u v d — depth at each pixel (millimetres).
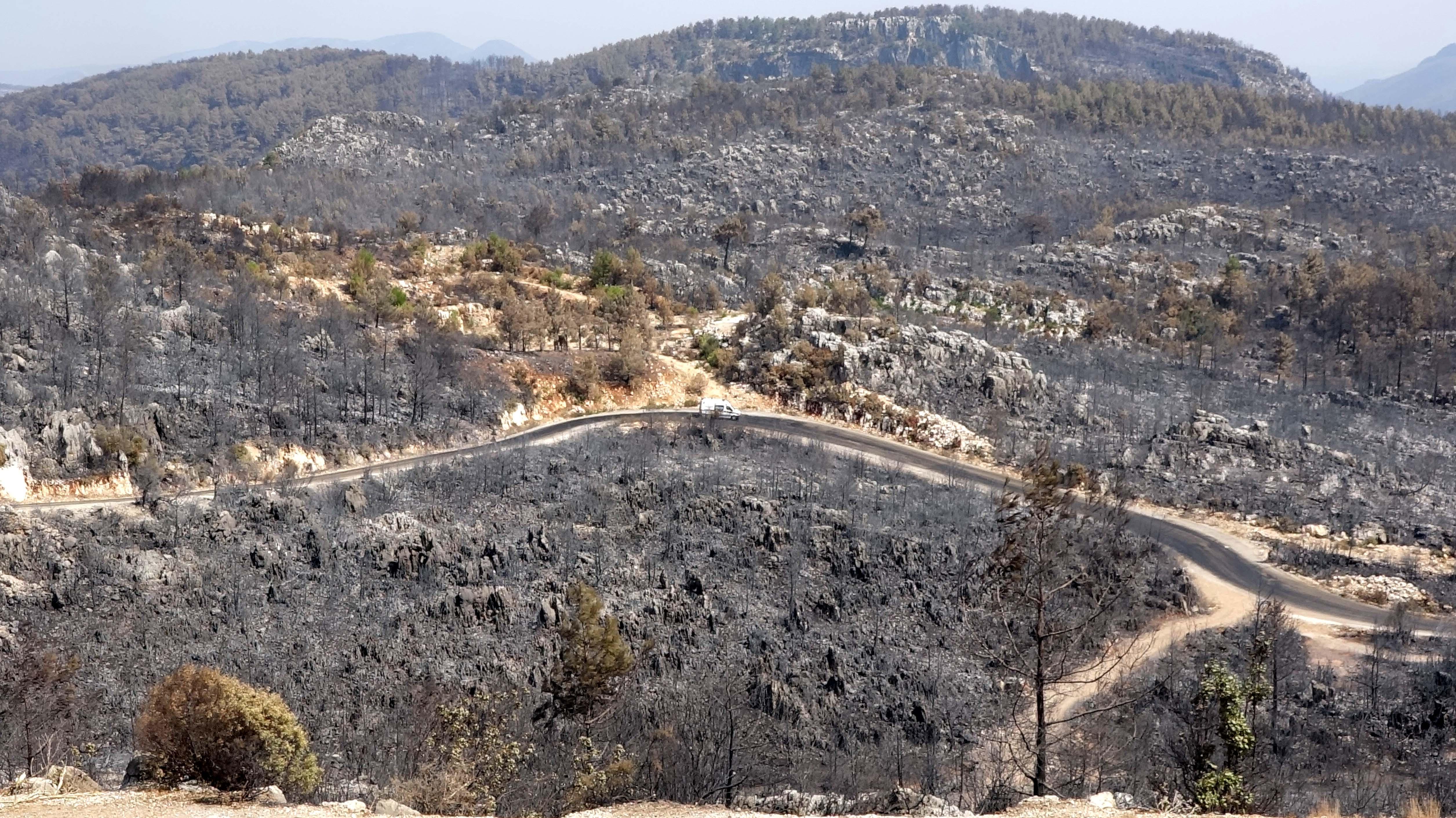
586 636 59375
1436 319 197375
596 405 132875
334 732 59625
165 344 115625
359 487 94812
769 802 42000
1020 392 142625
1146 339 191250
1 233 143375
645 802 38188
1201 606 90188
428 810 37938
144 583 75875
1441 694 74500
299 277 156250
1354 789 58312
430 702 60906
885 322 153750
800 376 139750
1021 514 50156
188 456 95938
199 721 35906
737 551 91125
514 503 97562
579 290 173750
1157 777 46812
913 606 85688
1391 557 104938
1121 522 68875
